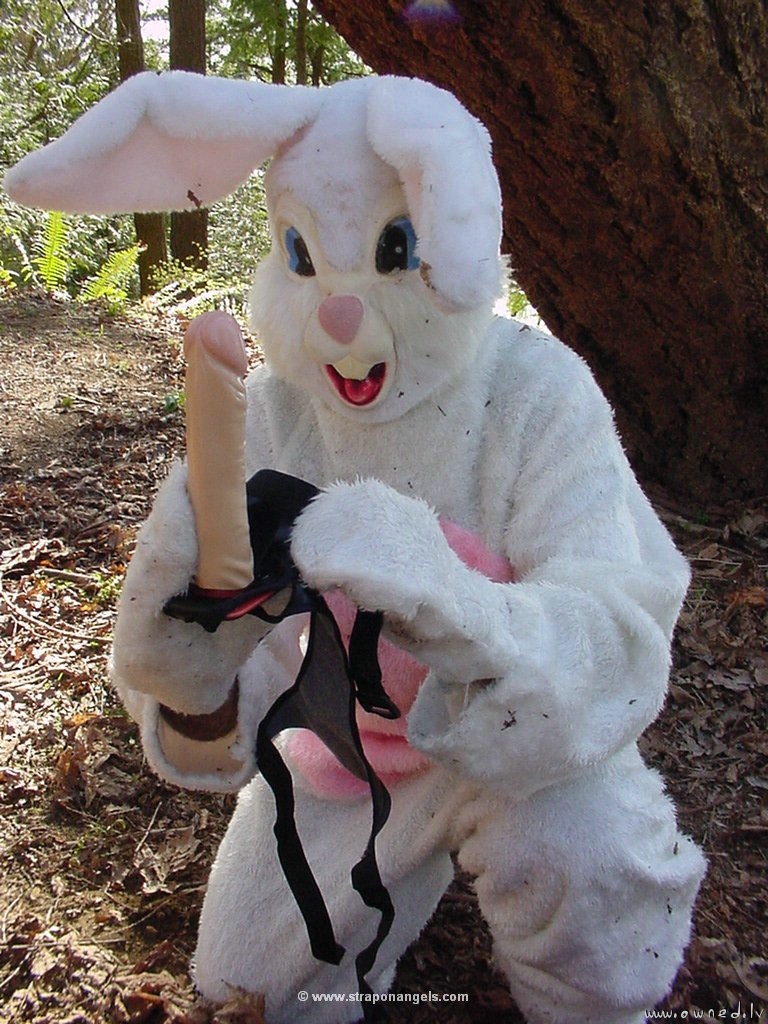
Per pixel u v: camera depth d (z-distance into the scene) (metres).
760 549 2.39
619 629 1.08
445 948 1.51
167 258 7.70
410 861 1.28
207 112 1.10
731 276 2.14
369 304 1.09
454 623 0.97
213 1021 1.32
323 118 1.11
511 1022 1.41
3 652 2.12
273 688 1.28
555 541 1.16
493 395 1.22
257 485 1.05
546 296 2.36
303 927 1.30
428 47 1.87
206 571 0.99
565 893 1.16
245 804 1.41
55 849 1.67
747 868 1.64
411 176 1.04
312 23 9.52
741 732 1.92
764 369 2.33
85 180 1.12
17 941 1.51
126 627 1.04
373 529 0.94
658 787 1.25
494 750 1.05
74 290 6.63
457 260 0.99
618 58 1.84
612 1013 1.24
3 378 3.83
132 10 8.04
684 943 1.25
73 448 3.21
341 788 1.32
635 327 2.31
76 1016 1.40
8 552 2.52
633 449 2.58
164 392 3.75
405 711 1.25
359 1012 1.37
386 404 1.16
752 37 1.89
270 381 1.34
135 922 1.54
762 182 2.02
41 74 9.26
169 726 1.20
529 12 1.78
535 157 2.01
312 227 1.11
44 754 1.85
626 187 2.02
